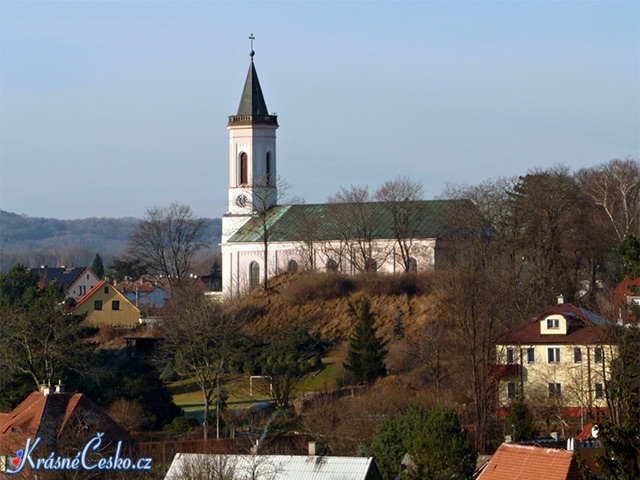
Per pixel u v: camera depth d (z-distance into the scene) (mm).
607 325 139250
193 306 171875
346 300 198625
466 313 145000
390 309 191500
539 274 184750
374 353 163125
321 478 96000
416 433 111750
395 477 109875
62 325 154125
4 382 149250
